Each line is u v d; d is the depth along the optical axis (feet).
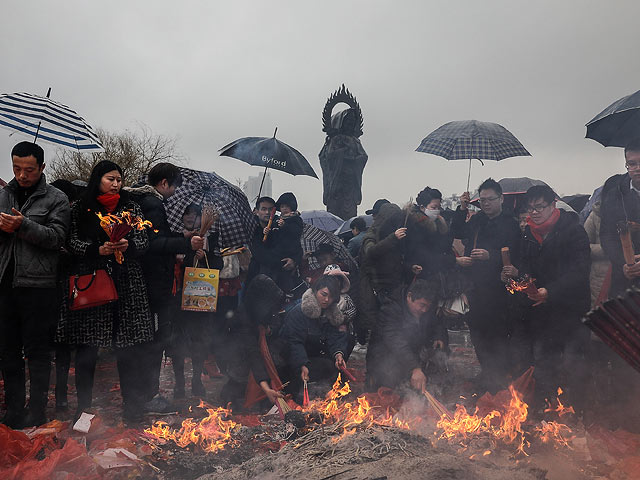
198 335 20.17
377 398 17.15
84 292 15.67
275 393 17.72
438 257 22.57
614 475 11.99
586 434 14.23
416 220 22.70
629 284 17.56
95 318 16.15
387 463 10.34
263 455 11.93
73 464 11.44
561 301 17.81
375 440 11.23
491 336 20.97
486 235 21.36
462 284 21.81
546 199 18.52
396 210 23.02
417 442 11.48
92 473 11.43
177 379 20.06
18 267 15.21
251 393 18.13
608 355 18.53
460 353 29.17
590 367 17.84
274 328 19.51
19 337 15.70
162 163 19.01
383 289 22.21
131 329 16.43
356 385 21.08
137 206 17.04
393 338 18.69
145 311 16.67
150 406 17.46
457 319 24.22
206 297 19.10
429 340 20.48
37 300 15.53
